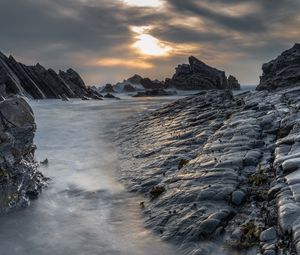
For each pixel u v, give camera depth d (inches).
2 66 3189.0
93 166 967.6
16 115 725.3
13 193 652.7
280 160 630.5
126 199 706.2
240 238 474.6
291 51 2704.2
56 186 788.0
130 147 1146.7
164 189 687.7
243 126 876.6
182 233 518.3
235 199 562.9
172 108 1672.0
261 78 2878.9
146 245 510.0
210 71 5575.8
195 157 830.5
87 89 4520.2
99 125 1692.9
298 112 872.3
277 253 414.3
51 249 506.9
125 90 7155.5
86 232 560.7
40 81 3823.8
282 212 464.4
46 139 1347.2
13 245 518.9
